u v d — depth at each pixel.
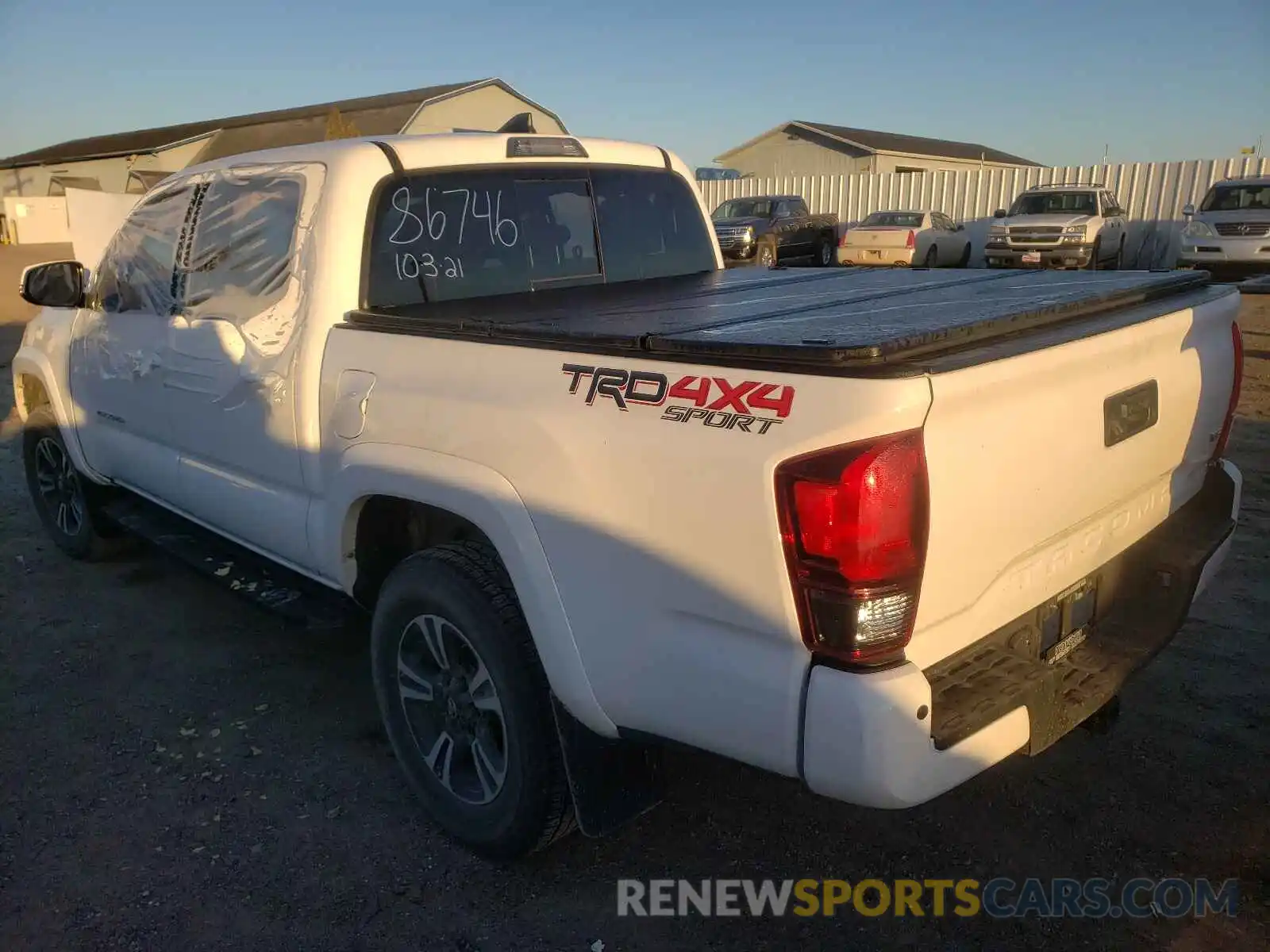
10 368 11.58
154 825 3.15
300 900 2.81
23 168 41.84
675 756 3.31
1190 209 17.25
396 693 3.09
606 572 2.33
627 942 2.64
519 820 2.73
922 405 1.92
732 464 2.06
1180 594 2.92
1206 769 3.31
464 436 2.63
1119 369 2.50
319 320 3.19
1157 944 2.58
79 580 5.23
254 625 4.66
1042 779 3.29
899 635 2.01
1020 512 2.24
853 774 1.99
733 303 3.15
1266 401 8.48
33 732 3.71
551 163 3.96
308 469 3.25
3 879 2.90
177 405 3.91
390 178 3.34
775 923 2.70
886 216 22.20
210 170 3.87
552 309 3.16
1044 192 20.52
